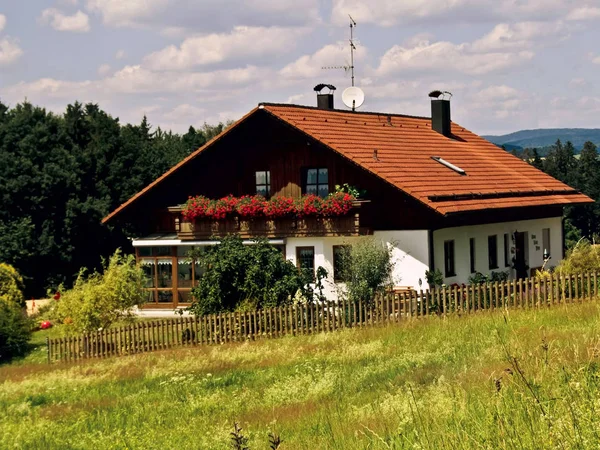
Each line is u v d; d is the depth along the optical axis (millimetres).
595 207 76438
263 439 13312
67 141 55719
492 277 35031
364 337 24047
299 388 17844
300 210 33219
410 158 35844
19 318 33969
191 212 35250
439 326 23359
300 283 29094
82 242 53062
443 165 36844
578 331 17281
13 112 60344
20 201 51031
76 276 52188
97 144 55938
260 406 16828
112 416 18016
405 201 32125
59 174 51750
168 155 64938
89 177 54562
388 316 26344
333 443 11266
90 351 29203
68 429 17047
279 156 35438
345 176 33875
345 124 37312
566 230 69438
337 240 33188
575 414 8305
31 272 51000
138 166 56781
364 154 33844
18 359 31609
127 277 32125
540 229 39594
